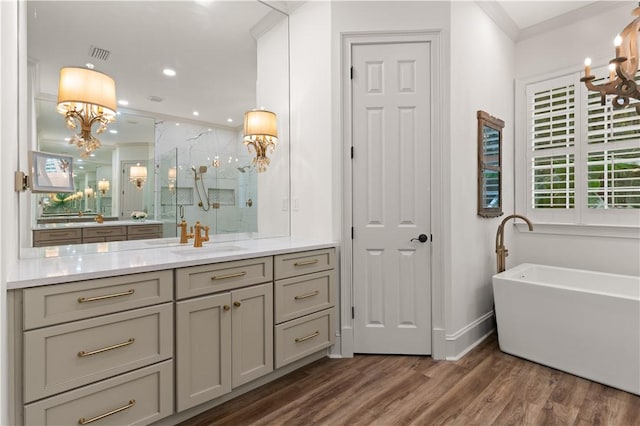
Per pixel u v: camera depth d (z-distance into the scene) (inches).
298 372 88.7
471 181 105.8
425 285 96.6
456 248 98.0
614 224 112.6
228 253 76.5
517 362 93.8
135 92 82.5
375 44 97.3
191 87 91.9
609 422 67.4
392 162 97.3
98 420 55.9
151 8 84.8
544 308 90.9
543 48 127.2
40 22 69.9
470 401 75.1
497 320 101.7
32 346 49.7
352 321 97.9
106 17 78.2
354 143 98.1
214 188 96.9
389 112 97.2
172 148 88.9
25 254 68.4
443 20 94.9
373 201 97.8
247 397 77.3
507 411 71.4
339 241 97.4
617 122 111.1
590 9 114.3
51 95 70.9
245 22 100.8
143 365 60.8
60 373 52.3
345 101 97.7
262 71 104.6
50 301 51.4
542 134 129.6
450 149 95.2
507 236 130.3
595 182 117.3
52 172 70.1
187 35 91.0
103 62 77.6
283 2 106.7
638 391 76.1
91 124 75.9
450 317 95.7
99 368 56.0
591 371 83.0
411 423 67.7
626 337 77.6
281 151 109.3
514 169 134.6
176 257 70.7
